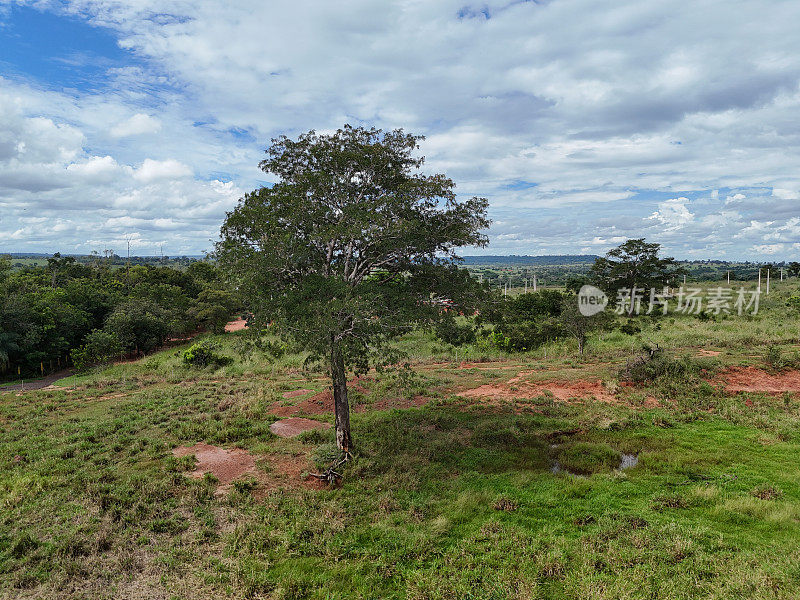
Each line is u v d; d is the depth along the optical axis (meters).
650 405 16.16
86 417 17.16
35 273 56.97
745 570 6.94
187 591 6.97
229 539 8.41
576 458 12.23
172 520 9.05
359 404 17.61
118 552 8.05
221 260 10.88
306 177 11.10
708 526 8.57
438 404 17.14
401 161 12.47
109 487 10.51
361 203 10.91
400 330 11.84
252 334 11.23
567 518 9.12
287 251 10.46
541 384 18.98
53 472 11.59
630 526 8.63
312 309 9.89
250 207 11.17
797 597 6.11
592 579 6.98
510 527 8.73
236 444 13.41
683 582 6.81
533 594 6.65
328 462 11.71
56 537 8.46
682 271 46.56
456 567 7.51
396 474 11.11
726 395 16.44
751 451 12.17
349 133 11.98
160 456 12.63
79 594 6.94
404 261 12.45
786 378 17.39
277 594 6.84
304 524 8.86
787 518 8.54
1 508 9.63
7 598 6.84
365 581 7.25
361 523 9.02
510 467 11.69
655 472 11.19
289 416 16.34
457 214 12.52
